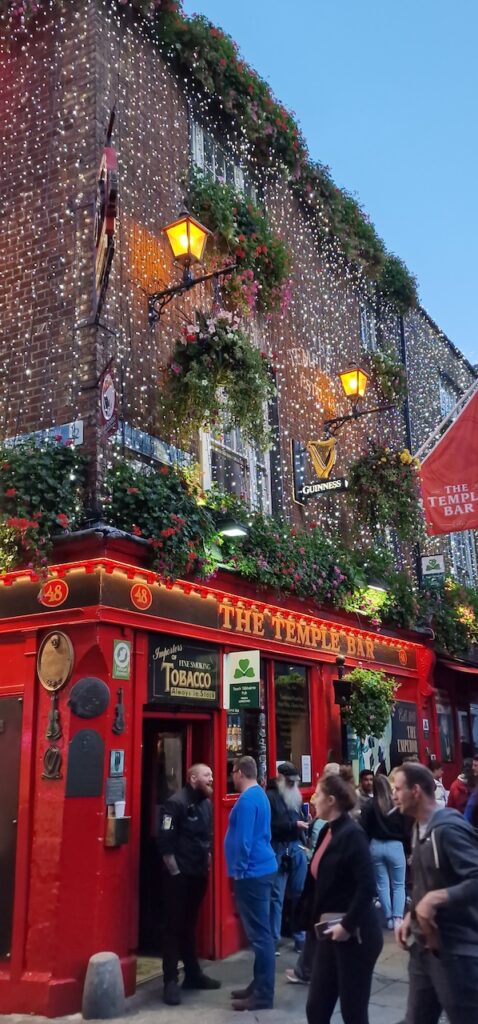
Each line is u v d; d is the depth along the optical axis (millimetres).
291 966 7199
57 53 8633
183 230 8211
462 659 15375
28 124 8641
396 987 6488
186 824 6609
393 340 16031
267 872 6191
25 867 6414
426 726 13516
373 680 10281
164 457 8203
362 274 14758
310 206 13016
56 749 6527
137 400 7977
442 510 10258
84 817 6379
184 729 8062
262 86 11258
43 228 8227
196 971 6625
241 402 8617
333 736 10258
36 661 6836
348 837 4324
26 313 8055
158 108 9320
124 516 7059
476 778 9406
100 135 8211
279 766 7977
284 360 11359
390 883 8242
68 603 6730
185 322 8953
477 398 10477
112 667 6715
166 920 6383
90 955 6094
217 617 8188
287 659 9625
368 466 12555
